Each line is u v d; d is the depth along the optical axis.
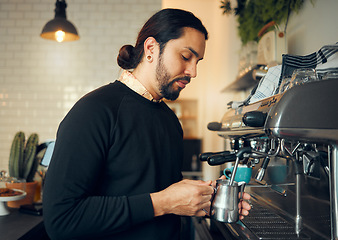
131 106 0.98
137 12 4.15
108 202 0.88
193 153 5.38
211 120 5.14
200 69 6.23
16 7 4.12
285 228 1.15
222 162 1.08
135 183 0.96
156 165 1.00
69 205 0.83
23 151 1.99
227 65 3.74
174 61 0.97
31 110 4.11
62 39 3.23
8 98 4.11
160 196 0.91
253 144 1.33
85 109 0.90
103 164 0.92
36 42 4.12
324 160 1.00
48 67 4.13
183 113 6.30
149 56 1.01
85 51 4.14
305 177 1.22
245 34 2.58
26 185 1.91
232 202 0.94
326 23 1.43
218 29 4.47
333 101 0.76
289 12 1.83
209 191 0.94
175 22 0.97
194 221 1.91
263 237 1.04
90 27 4.16
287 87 1.01
